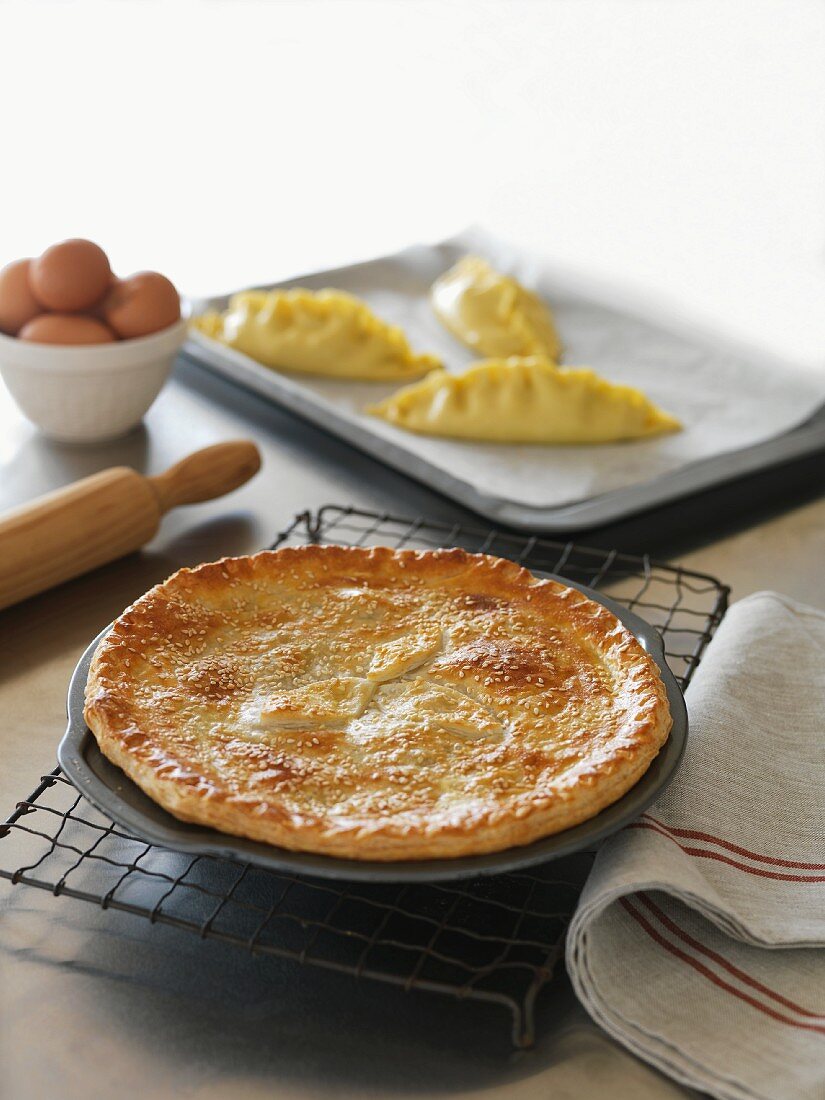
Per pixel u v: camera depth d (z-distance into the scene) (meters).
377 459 1.04
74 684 0.74
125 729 0.70
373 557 0.82
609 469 1.12
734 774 0.75
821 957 0.69
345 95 2.07
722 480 1.02
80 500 0.91
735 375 1.25
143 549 0.96
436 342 1.33
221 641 0.77
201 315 1.31
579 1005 0.67
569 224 1.68
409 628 0.78
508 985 0.67
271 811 0.66
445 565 0.82
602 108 1.98
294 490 1.03
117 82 2.08
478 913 0.70
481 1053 0.65
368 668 0.76
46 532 0.89
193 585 0.79
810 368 1.26
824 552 0.97
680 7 1.97
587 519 0.97
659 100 1.99
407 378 1.27
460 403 1.17
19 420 1.11
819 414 1.19
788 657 0.82
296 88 2.09
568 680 0.75
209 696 0.73
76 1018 0.66
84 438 1.07
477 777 0.70
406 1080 0.64
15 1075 0.64
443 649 0.77
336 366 1.26
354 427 1.06
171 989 0.67
